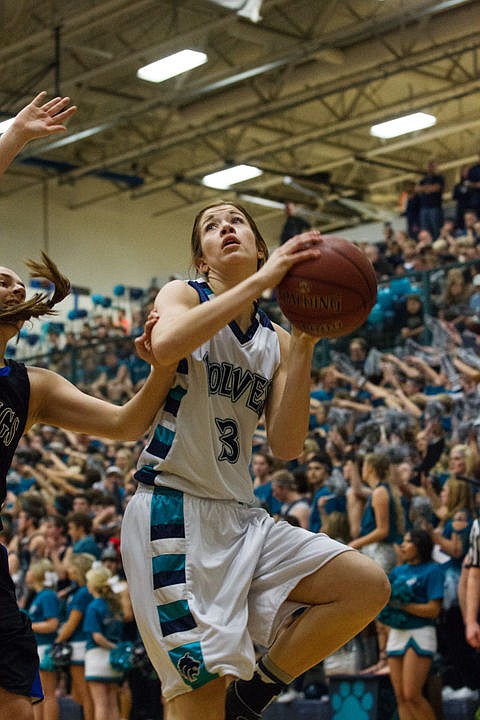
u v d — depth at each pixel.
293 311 3.60
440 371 13.71
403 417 11.45
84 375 19.77
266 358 3.94
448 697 8.58
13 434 3.91
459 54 19.67
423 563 8.27
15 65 22.27
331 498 9.71
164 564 3.72
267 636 3.80
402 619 8.19
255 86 22.55
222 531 3.80
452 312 14.34
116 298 27.41
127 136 26.25
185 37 18.97
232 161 25.25
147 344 3.65
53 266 3.95
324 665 9.05
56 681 10.43
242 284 3.48
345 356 14.62
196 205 29.64
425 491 9.48
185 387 3.80
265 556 3.84
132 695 10.92
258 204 29.86
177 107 24.14
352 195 28.66
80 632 10.19
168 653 3.68
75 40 20.86
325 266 3.51
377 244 20.22
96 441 17.06
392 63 20.59
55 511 13.27
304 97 23.33
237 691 3.91
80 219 28.64
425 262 17.14
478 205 19.11
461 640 8.70
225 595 3.72
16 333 3.97
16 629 3.77
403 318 15.40
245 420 3.93
